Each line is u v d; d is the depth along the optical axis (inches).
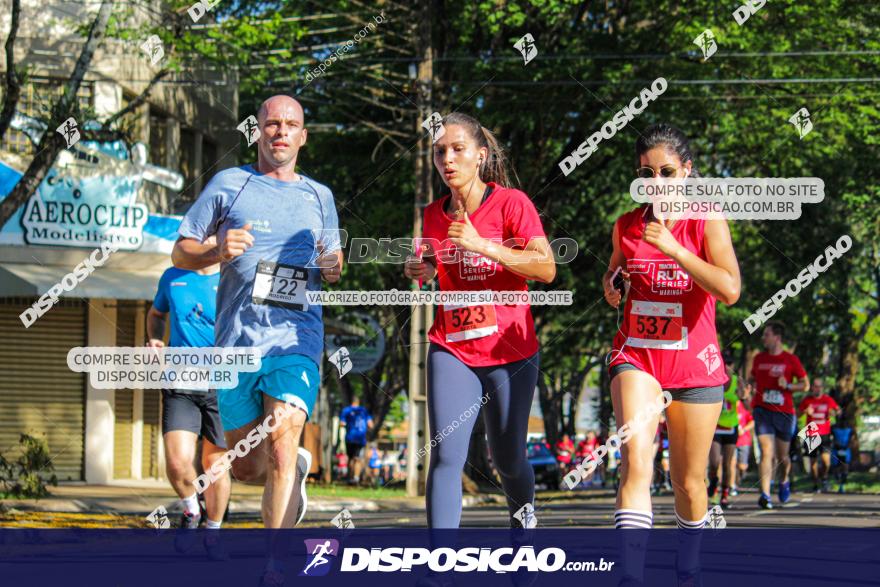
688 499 228.5
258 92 976.3
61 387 801.6
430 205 255.0
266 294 240.4
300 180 247.4
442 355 244.1
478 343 241.6
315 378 240.7
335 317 1075.3
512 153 963.3
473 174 247.3
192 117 940.0
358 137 1041.5
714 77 922.1
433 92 861.2
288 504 231.8
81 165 775.1
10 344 786.8
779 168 973.2
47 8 801.6
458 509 234.5
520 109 893.8
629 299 228.1
